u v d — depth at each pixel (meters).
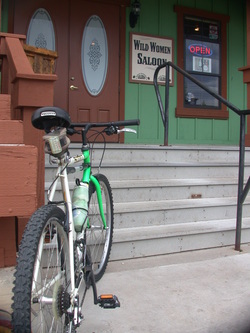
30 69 2.77
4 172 2.19
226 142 6.95
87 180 2.29
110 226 2.83
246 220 3.78
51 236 1.78
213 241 3.46
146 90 6.27
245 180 4.25
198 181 3.94
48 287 1.59
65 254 1.80
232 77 7.00
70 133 2.34
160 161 4.19
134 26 6.14
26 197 2.22
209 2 6.76
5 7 5.32
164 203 3.58
